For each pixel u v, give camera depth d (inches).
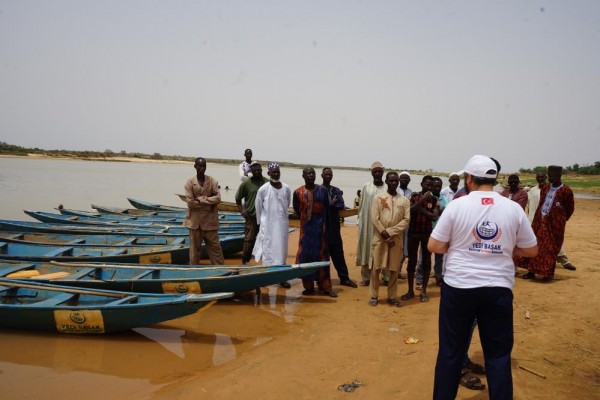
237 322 234.7
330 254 305.3
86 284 251.1
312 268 247.4
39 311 208.2
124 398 158.9
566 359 178.2
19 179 1386.6
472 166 128.6
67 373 179.0
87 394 162.6
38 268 290.4
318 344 203.5
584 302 254.1
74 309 206.7
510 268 121.3
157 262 339.9
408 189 305.7
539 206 305.0
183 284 250.1
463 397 149.3
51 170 2049.7
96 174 1893.5
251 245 318.0
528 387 154.7
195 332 221.1
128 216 527.5
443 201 313.1
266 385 164.7
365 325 226.8
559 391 152.2
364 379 166.9
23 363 187.6
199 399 156.5
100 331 211.8
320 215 276.5
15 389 166.7
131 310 202.4
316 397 154.9
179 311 201.5
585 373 166.1
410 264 267.3
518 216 122.0
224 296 197.5
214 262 315.0
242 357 191.6
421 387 158.7
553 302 253.9
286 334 217.5
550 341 196.2
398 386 160.2
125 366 184.7
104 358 192.2
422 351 191.0
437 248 127.9
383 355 188.4
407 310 249.9
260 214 284.4
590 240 505.7
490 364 120.5
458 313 123.8
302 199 273.6
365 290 295.4
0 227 413.1
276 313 248.7
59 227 432.5
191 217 303.9
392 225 245.4
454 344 125.6
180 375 176.4
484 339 123.0
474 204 123.2
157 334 218.7
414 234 262.1
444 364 126.1
